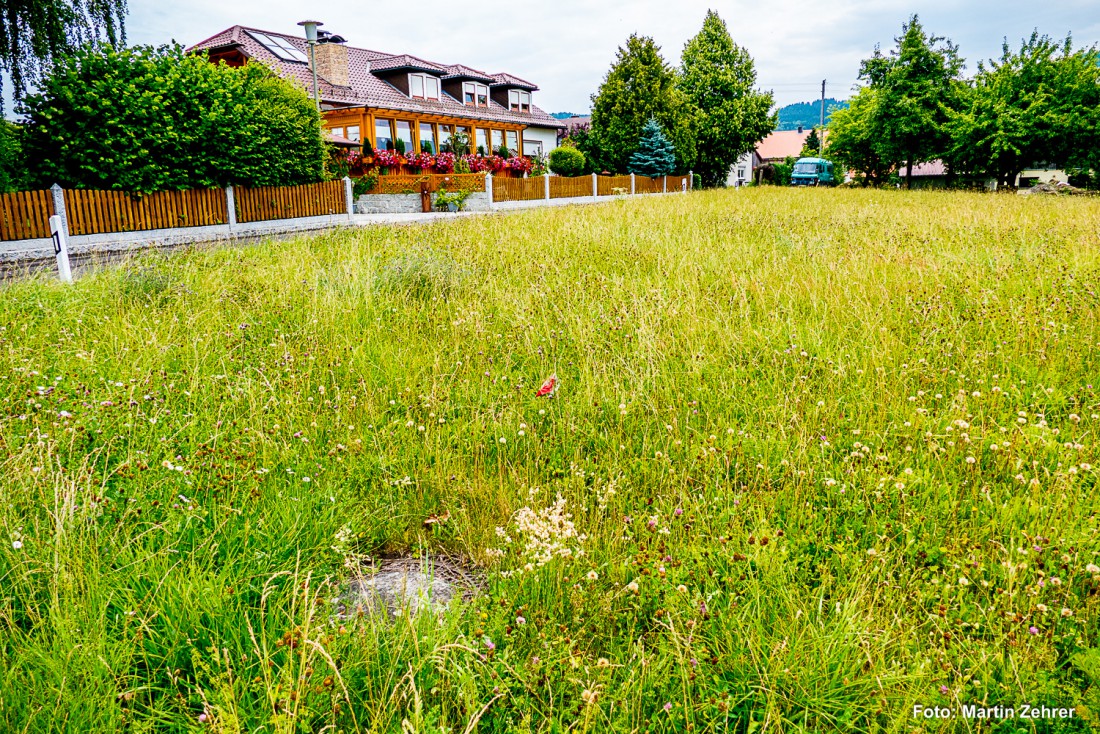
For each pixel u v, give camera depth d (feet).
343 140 98.12
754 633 7.64
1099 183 104.68
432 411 14.12
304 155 64.85
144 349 17.34
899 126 119.96
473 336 18.66
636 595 8.43
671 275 25.50
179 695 6.88
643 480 11.59
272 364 16.51
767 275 24.11
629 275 26.04
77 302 22.22
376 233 39.42
